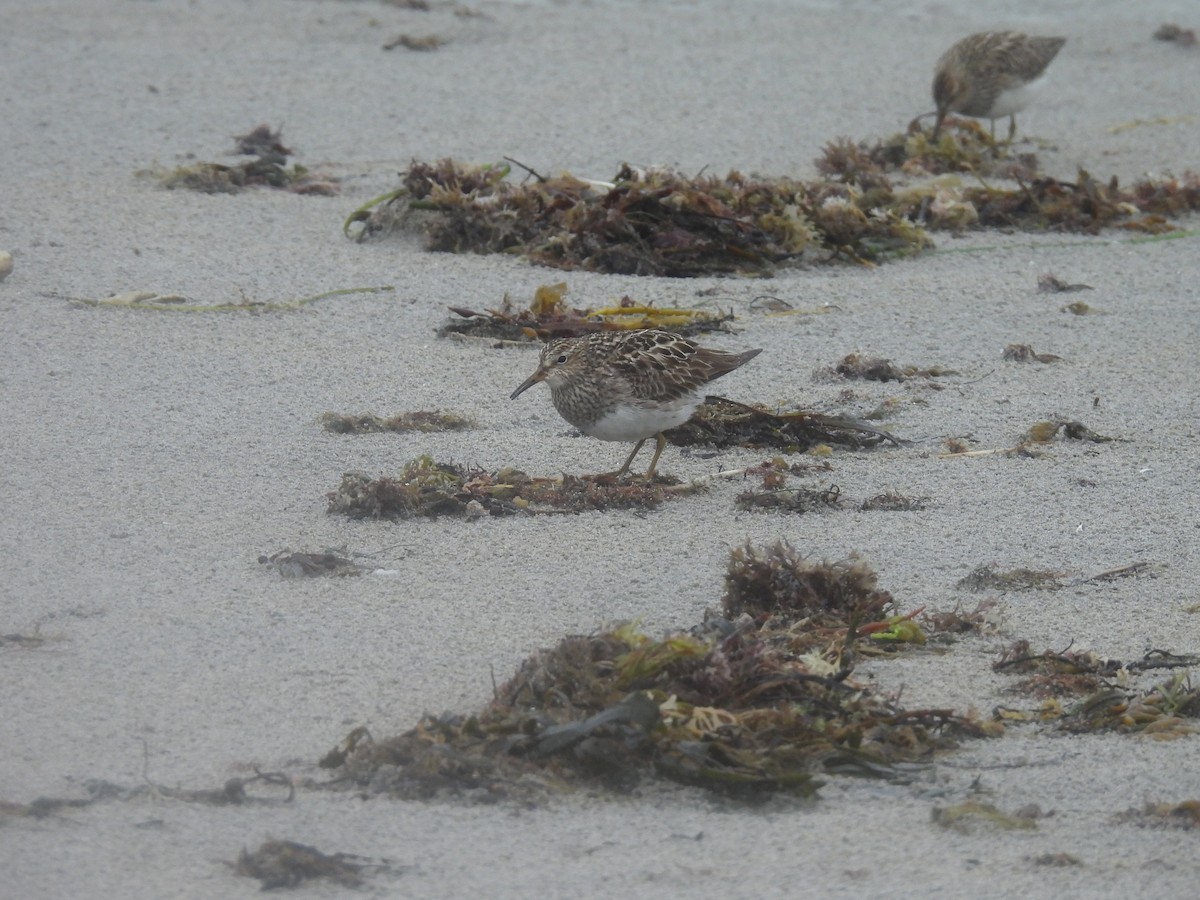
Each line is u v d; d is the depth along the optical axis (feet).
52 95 90.17
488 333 59.47
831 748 31.86
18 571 39.47
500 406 53.06
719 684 33.12
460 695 33.96
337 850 28.14
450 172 72.43
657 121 90.58
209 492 45.01
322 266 66.54
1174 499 46.52
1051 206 77.51
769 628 37.76
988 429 52.26
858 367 56.54
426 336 59.31
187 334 57.98
